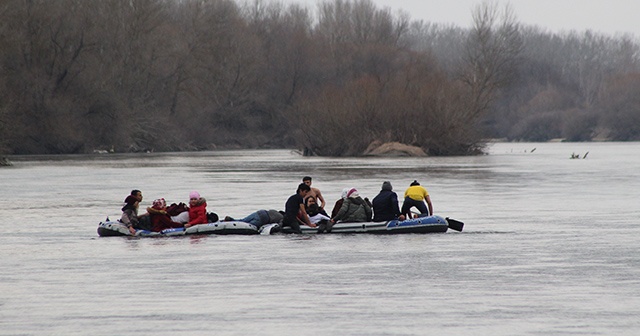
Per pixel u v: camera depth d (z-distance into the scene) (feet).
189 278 186.50
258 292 170.19
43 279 186.70
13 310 155.53
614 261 206.18
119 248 235.40
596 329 138.92
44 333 139.54
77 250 232.12
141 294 169.27
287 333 137.90
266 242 244.42
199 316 149.89
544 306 155.53
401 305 157.07
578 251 223.10
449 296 164.76
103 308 156.76
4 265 206.49
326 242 243.19
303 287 175.01
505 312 150.92
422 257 213.66
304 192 264.93
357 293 168.25
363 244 238.48
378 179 553.23
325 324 143.33
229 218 271.90
